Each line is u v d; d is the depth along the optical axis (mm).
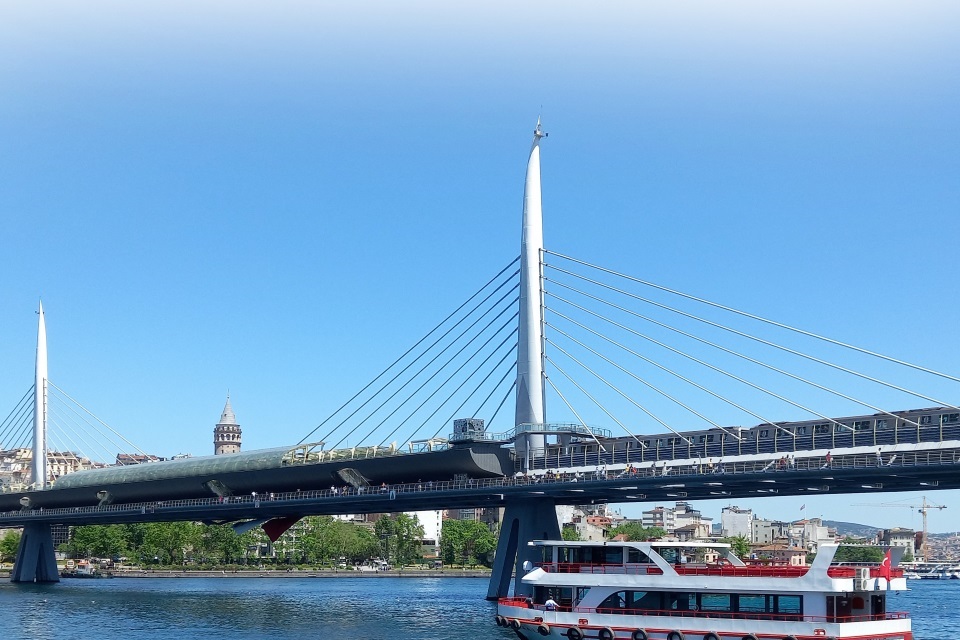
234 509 150875
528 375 129750
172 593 167375
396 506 144500
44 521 194875
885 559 71562
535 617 80438
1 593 163875
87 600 148125
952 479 92250
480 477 126625
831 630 68750
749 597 72125
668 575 75062
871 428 98062
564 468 118312
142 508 166875
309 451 148875
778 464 98188
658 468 107312
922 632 109062
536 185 136250
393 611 129250
